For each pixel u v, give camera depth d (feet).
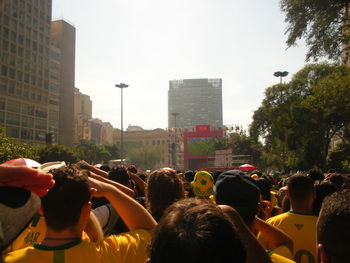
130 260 6.57
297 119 107.55
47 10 270.05
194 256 3.82
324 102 89.40
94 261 6.11
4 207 4.70
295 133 112.37
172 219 4.20
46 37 267.39
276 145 142.31
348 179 20.03
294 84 134.62
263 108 159.12
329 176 20.67
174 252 3.90
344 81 81.15
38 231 7.35
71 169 6.52
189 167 227.61
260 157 201.77
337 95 82.64
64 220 6.13
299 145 115.65
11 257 5.89
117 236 6.90
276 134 132.36
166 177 9.77
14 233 4.78
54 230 6.19
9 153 51.98
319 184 13.25
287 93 137.08
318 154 111.96
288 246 8.68
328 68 132.05
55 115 275.59
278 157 144.97
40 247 6.10
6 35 226.79
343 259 4.89
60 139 288.30
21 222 4.84
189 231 3.98
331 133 112.78
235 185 8.25
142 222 7.23
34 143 248.11
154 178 9.80
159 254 4.04
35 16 255.09
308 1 63.62
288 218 10.68
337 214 4.97
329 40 65.31
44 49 264.11
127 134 467.52
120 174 13.94
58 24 302.86
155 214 9.60
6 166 4.82
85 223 6.48
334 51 67.26
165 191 9.62
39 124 255.09
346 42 65.41
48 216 6.15
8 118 226.38
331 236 4.98
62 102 294.46
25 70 242.78
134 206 7.29
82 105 470.39
